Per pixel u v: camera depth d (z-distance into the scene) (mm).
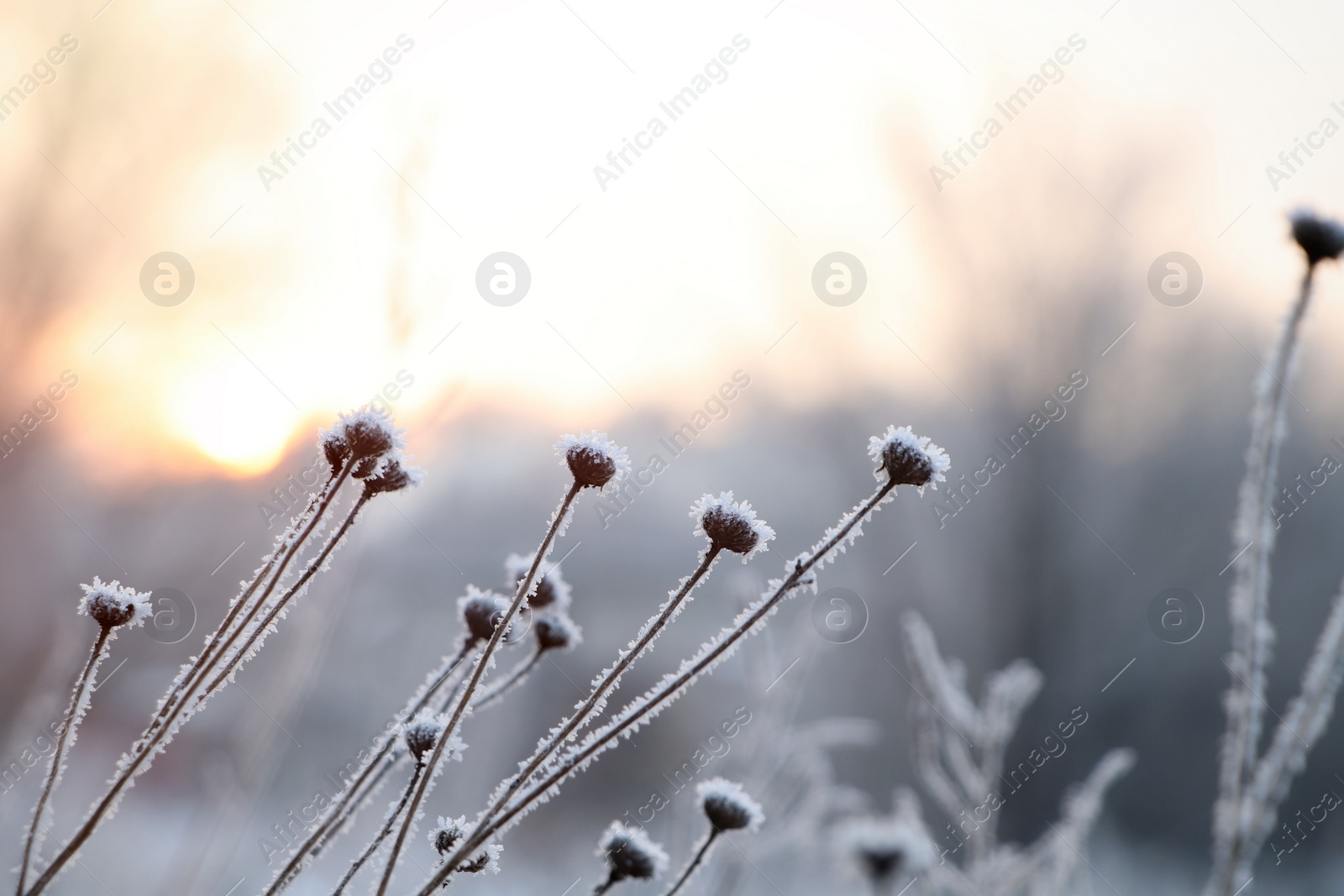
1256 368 11492
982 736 3152
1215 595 12016
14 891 994
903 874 2180
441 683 1288
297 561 1104
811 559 1103
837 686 11766
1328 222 1795
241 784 2887
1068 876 3119
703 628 10836
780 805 3271
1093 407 12078
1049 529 12086
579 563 11094
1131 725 12117
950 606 12102
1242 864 1843
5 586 5926
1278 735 1909
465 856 1017
